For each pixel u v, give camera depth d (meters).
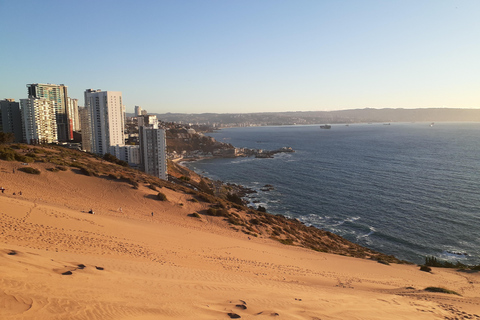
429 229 79.25
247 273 32.75
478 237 73.75
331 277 38.41
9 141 103.00
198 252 38.81
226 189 125.44
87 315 12.09
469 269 52.31
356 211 96.38
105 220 45.03
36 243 26.33
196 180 144.62
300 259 46.53
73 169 72.06
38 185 58.81
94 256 26.31
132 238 38.12
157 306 14.98
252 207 102.44
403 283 39.41
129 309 13.75
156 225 51.16
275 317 16.66
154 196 68.31
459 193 109.19
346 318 18.42
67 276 16.53
